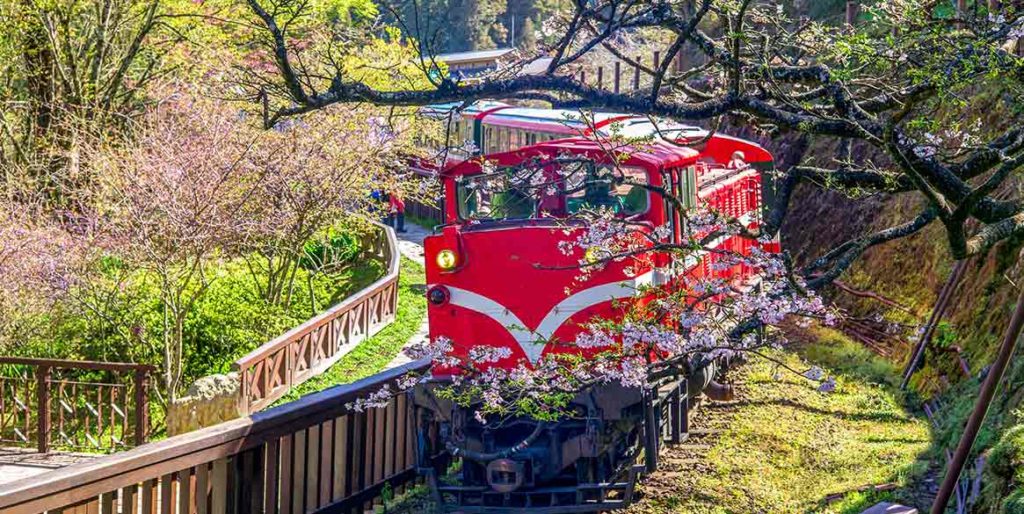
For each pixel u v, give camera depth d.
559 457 9.56
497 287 9.66
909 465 9.72
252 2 7.09
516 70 7.96
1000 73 6.91
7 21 24.12
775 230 7.18
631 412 9.67
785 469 10.27
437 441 10.17
